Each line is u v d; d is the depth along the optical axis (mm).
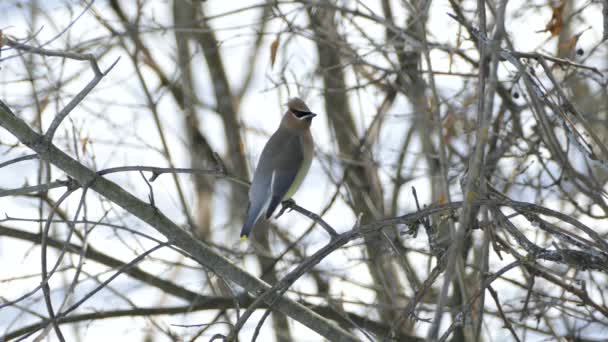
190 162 15367
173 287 11680
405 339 11727
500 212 6969
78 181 7238
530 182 10828
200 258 7637
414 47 10672
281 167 10094
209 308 11383
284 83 11156
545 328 11297
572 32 12750
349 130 13227
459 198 12148
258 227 14133
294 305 7906
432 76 9281
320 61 13188
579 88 12180
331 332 7949
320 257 6773
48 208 13375
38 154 7102
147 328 12648
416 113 11727
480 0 7023
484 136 5324
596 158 6852
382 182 14750
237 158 14805
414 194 6867
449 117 10492
